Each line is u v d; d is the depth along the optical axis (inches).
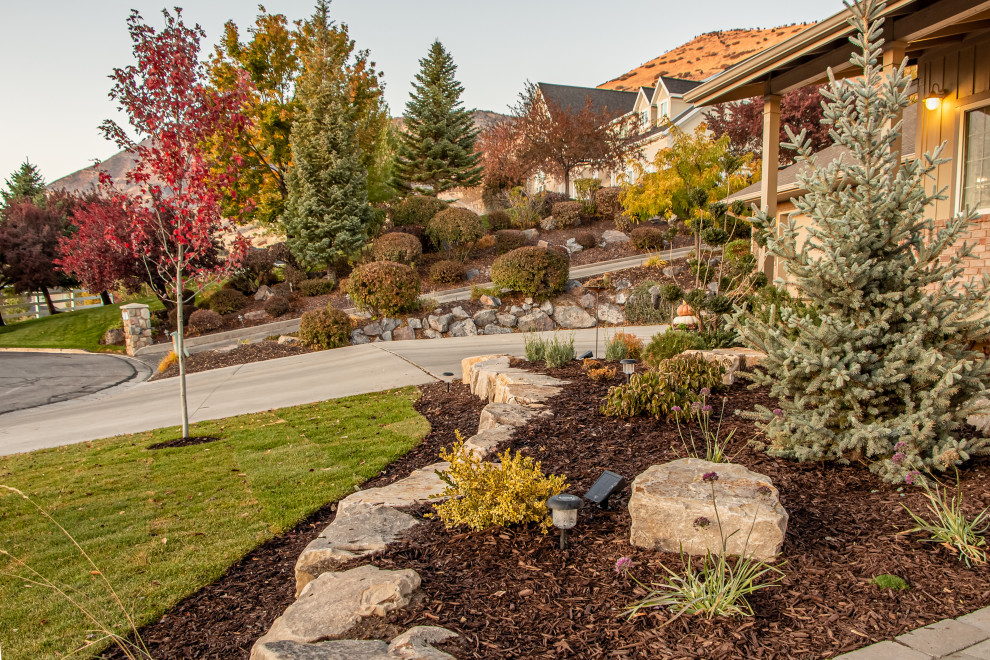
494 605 101.0
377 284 629.0
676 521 115.3
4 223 1078.4
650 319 629.3
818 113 986.1
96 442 302.0
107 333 791.7
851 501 134.0
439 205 922.7
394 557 120.0
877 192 143.6
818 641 86.7
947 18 235.9
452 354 472.1
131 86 266.8
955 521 114.3
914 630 88.2
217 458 250.5
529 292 658.2
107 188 294.4
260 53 818.2
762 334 161.3
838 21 262.2
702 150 777.6
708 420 192.9
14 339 851.4
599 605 99.3
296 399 370.6
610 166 1145.4
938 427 142.9
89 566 154.3
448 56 1049.5
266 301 742.5
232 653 113.4
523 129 1133.1
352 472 222.1
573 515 117.1
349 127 804.6
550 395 251.0
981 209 285.7
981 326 142.6
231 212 689.6
